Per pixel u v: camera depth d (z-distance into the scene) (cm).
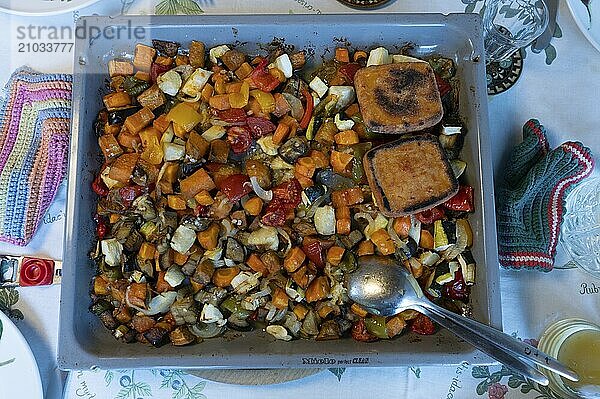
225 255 76
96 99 78
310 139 79
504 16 84
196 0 84
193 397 77
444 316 71
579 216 80
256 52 81
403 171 74
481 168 74
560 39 84
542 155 80
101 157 79
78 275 73
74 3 81
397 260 76
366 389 77
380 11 84
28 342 76
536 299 79
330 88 79
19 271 77
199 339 75
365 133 78
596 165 82
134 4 84
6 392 73
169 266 75
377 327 75
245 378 76
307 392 77
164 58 80
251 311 75
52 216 79
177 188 77
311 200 76
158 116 79
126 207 76
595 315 79
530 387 77
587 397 73
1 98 81
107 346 73
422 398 77
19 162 79
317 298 75
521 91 83
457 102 79
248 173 76
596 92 83
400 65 76
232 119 78
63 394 76
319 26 78
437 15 78
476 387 77
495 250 73
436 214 76
